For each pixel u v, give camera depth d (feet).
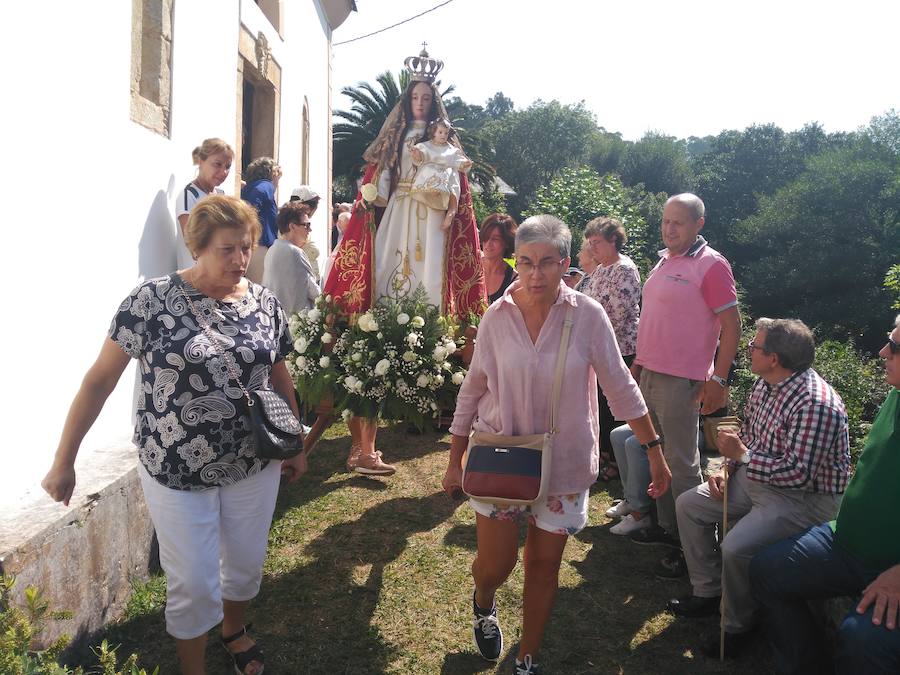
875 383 24.54
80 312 11.98
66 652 9.43
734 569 10.32
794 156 168.14
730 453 10.85
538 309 9.19
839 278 119.14
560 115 186.29
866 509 8.89
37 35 10.62
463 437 9.98
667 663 10.46
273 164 21.52
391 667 10.17
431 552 13.33
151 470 8.54
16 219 10.14
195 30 17.98
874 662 8.03
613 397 9.47
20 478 10.24
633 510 14.16
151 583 11.79
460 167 14.28
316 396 14.12
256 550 9.40
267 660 10.18
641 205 134.72
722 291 12.55
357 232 14.34
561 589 12.39
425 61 14.23
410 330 13.57
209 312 8.62
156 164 15.31
